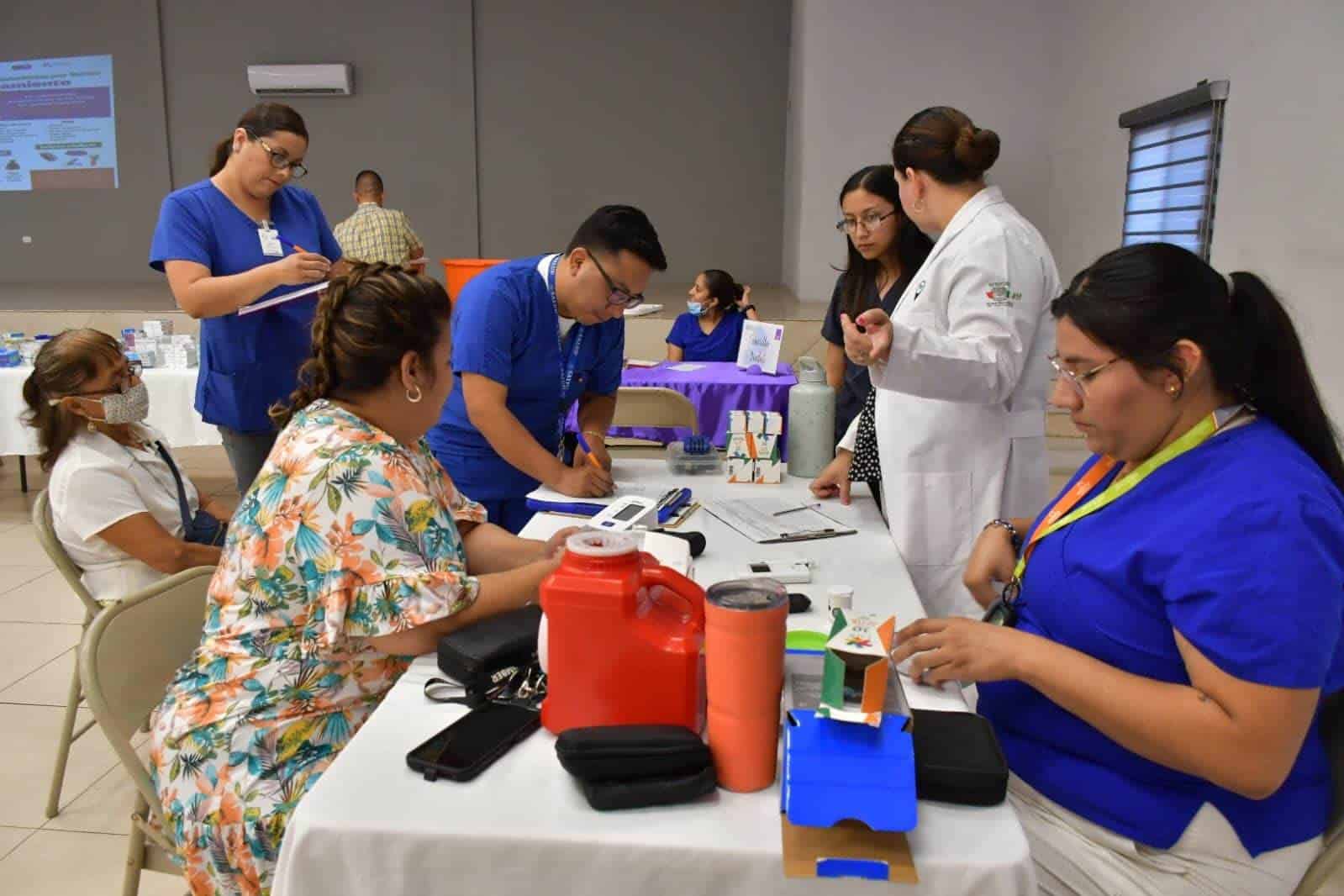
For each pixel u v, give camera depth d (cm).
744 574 152
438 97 839
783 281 855
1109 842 110
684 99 833
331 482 120
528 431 212
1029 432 191
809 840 89
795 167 730
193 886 124
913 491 190
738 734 96
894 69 625
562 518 185
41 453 202
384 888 92
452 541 127
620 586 100
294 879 94
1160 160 460
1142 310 102
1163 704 98
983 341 170
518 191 855
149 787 134
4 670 291
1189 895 107
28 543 409
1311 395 107
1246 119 378
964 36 618
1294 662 92
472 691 113
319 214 290
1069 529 115
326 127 848
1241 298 108
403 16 827
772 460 213
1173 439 108
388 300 127
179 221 252
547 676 107
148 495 208
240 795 121
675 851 89
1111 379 105
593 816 93
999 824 92
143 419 212
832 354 322
